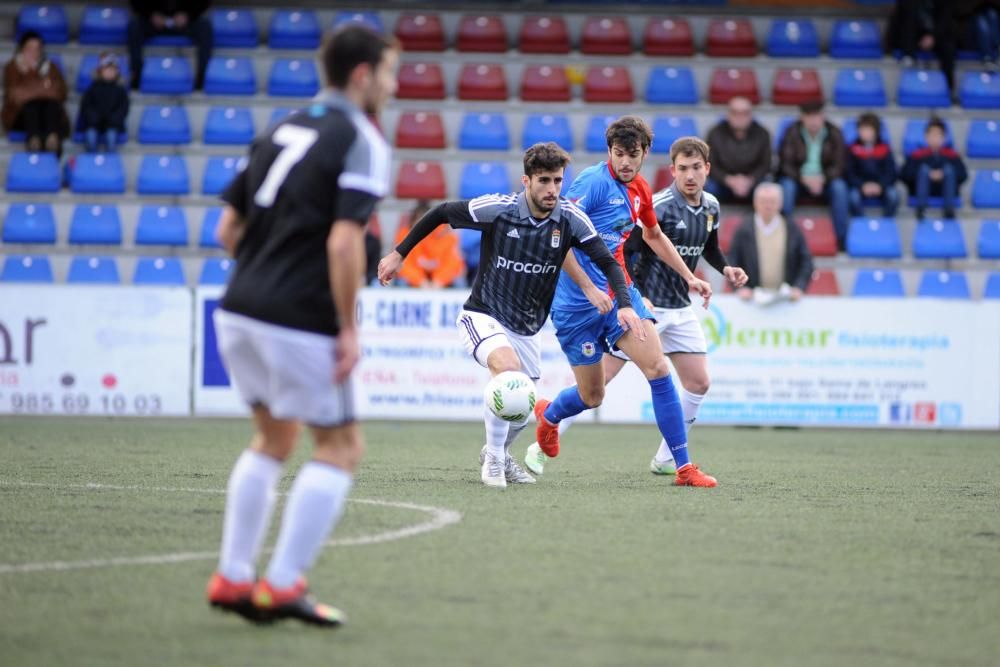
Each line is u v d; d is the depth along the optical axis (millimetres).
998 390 45969
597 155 60000
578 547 18609
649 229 27703
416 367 45312
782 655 12820
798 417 45781
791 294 45500
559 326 27094
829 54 66000
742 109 55719
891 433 46625
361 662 12344
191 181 59156
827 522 21766
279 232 13680
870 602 15328
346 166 13508
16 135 59625
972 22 66000
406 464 31453
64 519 21078
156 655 12578
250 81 62156
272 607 13508
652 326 27000
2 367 45531
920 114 62438
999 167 61188
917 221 57000
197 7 62969
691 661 12516
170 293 45719
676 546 18828
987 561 18156
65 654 12602
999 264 56781
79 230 55906
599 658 12555
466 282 52500
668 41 65125
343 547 18469
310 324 13539
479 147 60250
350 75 13945
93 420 46250
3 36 65188
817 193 55938
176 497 24078
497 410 25078
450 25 67062
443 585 15859
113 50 64125
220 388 45875
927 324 45844
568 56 64875
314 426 13969
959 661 12766
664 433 27281
